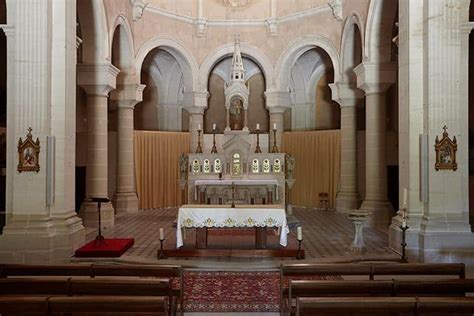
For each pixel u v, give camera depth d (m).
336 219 18.17
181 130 24.20
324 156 21.23
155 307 5.79
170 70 24.00
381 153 16.27
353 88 19.08
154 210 20.84
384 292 6.77
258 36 21.77
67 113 11.78
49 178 11.29
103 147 16.28
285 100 21.78
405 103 11.70
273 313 8.22
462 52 11.38
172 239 14.09
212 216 12.01
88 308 5.81
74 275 7.72
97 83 15.91
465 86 11.33
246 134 18.12
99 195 16.17
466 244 10.96
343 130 19.61
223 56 22.06
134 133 20.69
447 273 7.57
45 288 6.80
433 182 11.13
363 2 16.38
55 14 11.66
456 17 11.13
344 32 18.59
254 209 12.02
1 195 18.05
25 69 11.24
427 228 11.04
